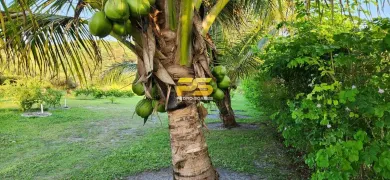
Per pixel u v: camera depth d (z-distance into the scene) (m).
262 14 4.97
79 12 2.39
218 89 2.44
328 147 2.94
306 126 4.09
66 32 2.70
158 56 2.20
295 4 3.54
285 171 5.82
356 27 3.29
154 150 7.86
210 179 2.46
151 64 2.08
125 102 24.06
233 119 10.81
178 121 2.38
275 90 6.46
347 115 2.94
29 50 2.78
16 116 14.64
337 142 2.80
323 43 3.37
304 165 6.00
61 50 2.98
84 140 9.50
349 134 2.88
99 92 26.97
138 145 8.44
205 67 2.28
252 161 6.53
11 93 16.47
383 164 2.42
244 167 6.11
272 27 5.80
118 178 5.88
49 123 12.82
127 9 1.90
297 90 4.66
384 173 2.44
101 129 11.44
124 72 8.82
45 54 2.98
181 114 2.37
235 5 5.12
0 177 6.09
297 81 4.63
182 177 2.40
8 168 6.62
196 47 2.25
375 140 2.59
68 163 6.96
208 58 2.36
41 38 2.90
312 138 3.80
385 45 2.56
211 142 8.41
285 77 4.81
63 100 24.70
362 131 2.63
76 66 3.06
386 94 2.66
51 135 10.27
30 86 16.31
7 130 11.10
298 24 3.54
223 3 2.40
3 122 12.87
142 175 6.00
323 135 3.40
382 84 2.70
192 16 2.12
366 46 2.70
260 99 8.60
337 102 2.80
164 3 2.18
